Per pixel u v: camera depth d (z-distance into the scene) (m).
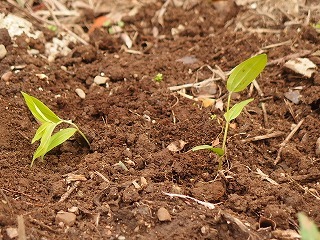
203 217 0.70
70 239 0.69
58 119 0.78
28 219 0.70
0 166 0.77
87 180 0.76
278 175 0.78
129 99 0.90
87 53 0.98
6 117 0.84
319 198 0.75
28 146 0.81
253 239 0.69
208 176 0.78
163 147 0.82
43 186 0.76
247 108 0.89
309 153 0.82
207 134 0.83
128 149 0.81
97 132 0.84
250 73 0.77
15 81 0.90
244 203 0.73
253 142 0.83
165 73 0.95
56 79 0.93
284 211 0.71
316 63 0.92
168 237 0.69
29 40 0.97
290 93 0.90
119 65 0.97
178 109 0.88
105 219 0.71
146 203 0.72
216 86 0.93
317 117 0.87
